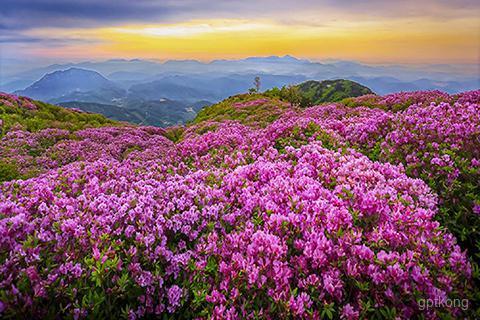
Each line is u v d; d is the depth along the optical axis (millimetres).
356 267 4441
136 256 4855
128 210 6039
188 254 5121
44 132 26453
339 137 11383
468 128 8438
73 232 5086
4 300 3670
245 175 8117
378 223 5484
